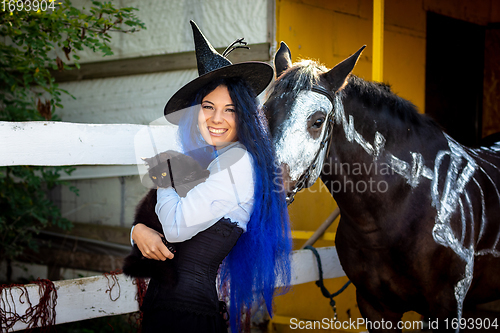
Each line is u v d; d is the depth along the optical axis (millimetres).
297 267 2768
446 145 2219
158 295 1481
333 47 3812
